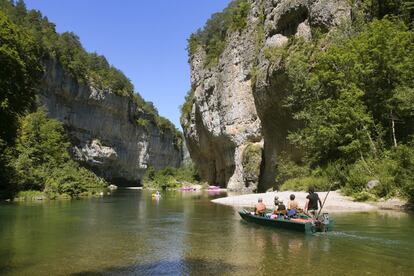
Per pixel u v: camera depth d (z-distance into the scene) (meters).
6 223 19.67
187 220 20.78
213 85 68.62
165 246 13.40
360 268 10.17
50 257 11.80
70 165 53.12
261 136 55.69
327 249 12.51
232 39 62.78
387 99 28.36
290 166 36.50
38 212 25.17
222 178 73.25
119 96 111.06
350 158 28.75
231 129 61.53
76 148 91.94
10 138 38.00
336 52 30.81
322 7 37.19
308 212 17.00
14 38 34.81
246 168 52.62
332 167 29.58
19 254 12.22
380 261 10.91
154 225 18.91
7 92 33.56
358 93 28.33
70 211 26.12
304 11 40.88
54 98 85.19
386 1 33.72
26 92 36.69
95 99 98.94
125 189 82.00
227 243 13.80
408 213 20.70
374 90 29.75
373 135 28.78
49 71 81.88
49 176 43.66
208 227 17.86
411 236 14.52
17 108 35.84
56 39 90.81
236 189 59.31
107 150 104.56
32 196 37.91
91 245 13.68
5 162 38.75
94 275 9.81
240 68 60.25
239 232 16.25
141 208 28.81
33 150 46.62
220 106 65.38
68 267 10.59
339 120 29.06
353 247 12.78
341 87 30.62
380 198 24.31
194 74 78.81
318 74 31.75
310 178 31.52
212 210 26.42
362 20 33.19
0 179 37.44
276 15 44.97
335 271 9.89
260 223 17.97
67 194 42.47
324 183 29.58
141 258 11.61
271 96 41.84
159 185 84.56
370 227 16.33
